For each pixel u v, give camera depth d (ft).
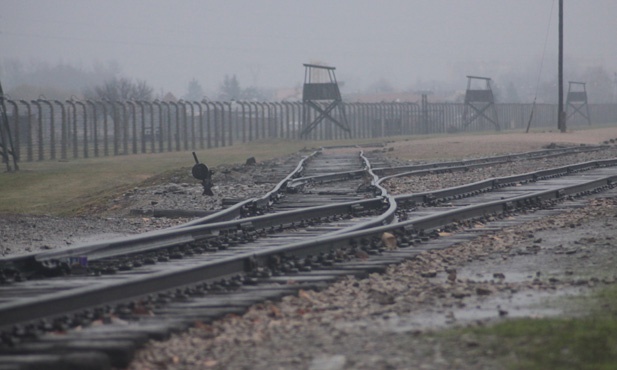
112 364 34.83
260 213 103.96
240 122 499.51
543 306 46.06
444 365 33.73
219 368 34.53
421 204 110.52
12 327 39.14
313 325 42.45
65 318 41.86
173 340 39.19
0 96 206.49
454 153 248.11
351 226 84.17
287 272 58.13
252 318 44.27
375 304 47.96
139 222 100.78
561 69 375.25
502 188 134.82
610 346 35.09
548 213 100.07
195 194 131.03
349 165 198.59
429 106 522.06
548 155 224.74
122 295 46.65
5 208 135.74
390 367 33.53
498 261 65.05
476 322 41.57
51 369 31.96
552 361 33.55
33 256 60.39
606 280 54.29
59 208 133.39
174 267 63.57
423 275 58.34
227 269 55.98
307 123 407.44
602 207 103.96
